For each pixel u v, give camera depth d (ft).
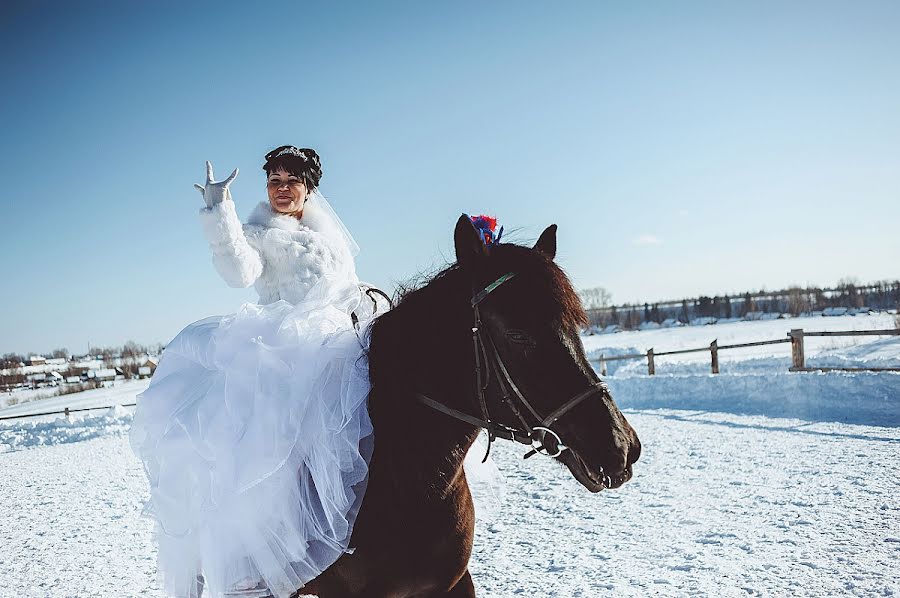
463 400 7.43
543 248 8.20
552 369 6.77
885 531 15.56
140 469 33.83
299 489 7.39
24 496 28.55
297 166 9.58
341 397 7.46
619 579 14.03
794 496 19.08
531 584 14.19
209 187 8.30
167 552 7.98
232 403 7.56
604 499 20.75
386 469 7.43
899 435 26.45
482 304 7.19
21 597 15.81
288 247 8.99
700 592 13.03
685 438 29.76
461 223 7.38
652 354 52.03
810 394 36.52
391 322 7.90
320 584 7.75
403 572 7.29
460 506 7.60
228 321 8.43
